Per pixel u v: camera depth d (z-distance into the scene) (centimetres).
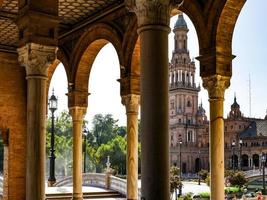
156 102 644
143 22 659
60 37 1905
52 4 923
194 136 10456
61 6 1603
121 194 2492
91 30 1733
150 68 649
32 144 889
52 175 2755
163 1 660
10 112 1836
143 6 658
